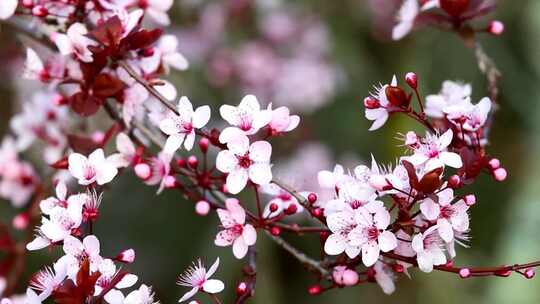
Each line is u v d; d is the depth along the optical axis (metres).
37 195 1.15
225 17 1.68
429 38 1.64
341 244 0.96
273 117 0.99
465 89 1.04
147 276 1.67
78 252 0.97
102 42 1.01
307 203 0.99
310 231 0.99
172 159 1.06
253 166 0.97
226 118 0.98
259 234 1.41
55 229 0.97
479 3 1.09
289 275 1.63
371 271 0.99
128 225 1.70
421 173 0.97
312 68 1.68
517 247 1.62
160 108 1.06
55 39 1.04
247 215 1.00
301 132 1.64
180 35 1.66
